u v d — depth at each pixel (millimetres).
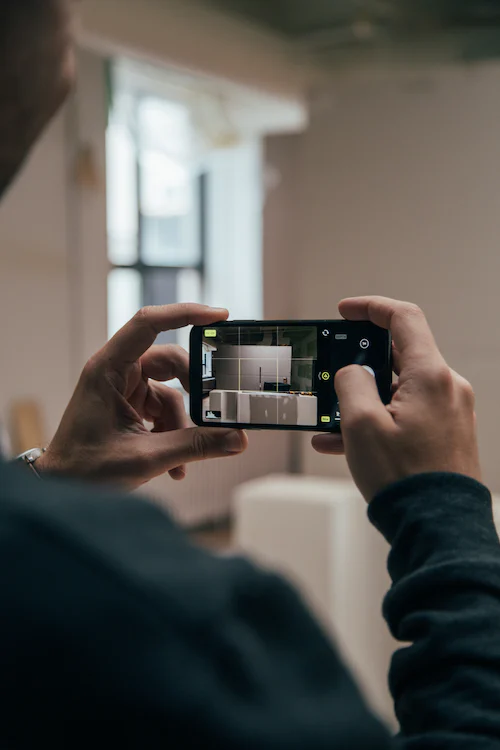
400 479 515
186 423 890
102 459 787
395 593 467
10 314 3139
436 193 3418
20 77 315
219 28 4105
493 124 3301
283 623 266
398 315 617
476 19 3963
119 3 3512
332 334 800
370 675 2629
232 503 2883
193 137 4938
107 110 3635
